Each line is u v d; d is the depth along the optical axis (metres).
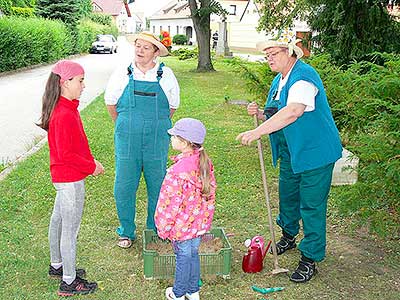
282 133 4.18
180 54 32.78
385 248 4.78
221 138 9.18
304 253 4.11
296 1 14.58
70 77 3.46
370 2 9.02
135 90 4.28
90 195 5.98
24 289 3.88
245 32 45.62
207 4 23.00
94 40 38.19
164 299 3.82
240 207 5.72
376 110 4.91
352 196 4.50
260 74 8.33
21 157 7.86
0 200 5.68
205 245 4.38
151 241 4.52
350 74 5.87
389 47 9.05
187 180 3.50
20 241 4.70
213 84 17.70
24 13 32.28
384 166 4.29
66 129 3.48
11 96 14.68
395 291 4.02
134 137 4.34
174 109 4.57
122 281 4.06
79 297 3.80
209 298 3.85
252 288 3.99
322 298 3.89
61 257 3.95
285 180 4.38
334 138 3.91
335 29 9.18
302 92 3.69
